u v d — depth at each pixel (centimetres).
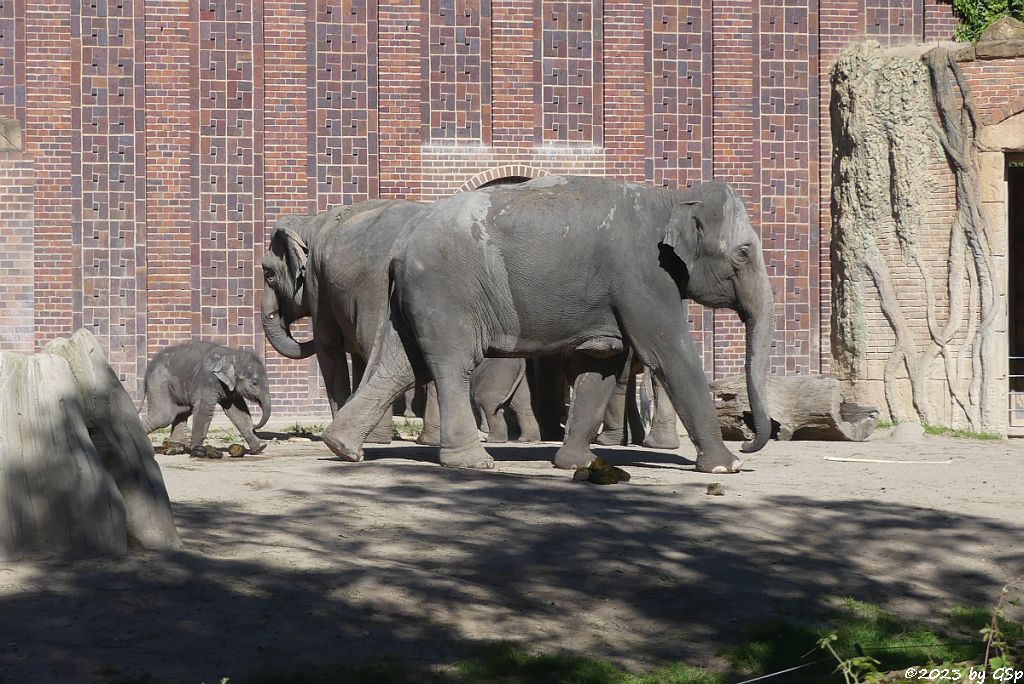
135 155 2284
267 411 1526
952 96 2183
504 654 720
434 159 2362
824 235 2420
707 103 2428
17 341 2253
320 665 681
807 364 2423
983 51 2162
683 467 1380
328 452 1572
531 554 925
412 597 806
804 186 2436
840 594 875
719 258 1288
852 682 704
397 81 2353
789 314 2425
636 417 1739
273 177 2327
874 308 2264
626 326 1295
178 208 2298
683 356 1307
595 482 1195
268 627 727
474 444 1316
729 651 756
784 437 1858
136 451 873
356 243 1581
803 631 789
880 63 2286
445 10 2372
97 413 863
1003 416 2153
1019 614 859
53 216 2266
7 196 2253
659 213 1303
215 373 1467
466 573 873
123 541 843
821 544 990
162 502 877
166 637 699
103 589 766
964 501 1164
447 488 1136
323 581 819
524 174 2383
